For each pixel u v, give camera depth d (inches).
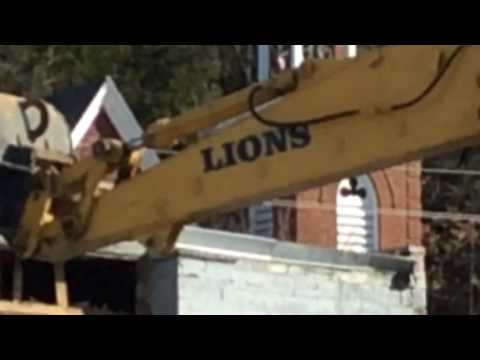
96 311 622.8
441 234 1788.9
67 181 560.1
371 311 858.8
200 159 511.8
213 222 1302.9
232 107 510.3
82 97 1063.6
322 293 827.4
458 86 433.7
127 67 1731.1
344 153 466.3
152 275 743.1
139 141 549.6
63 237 561.0
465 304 1750.7
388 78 451.5
